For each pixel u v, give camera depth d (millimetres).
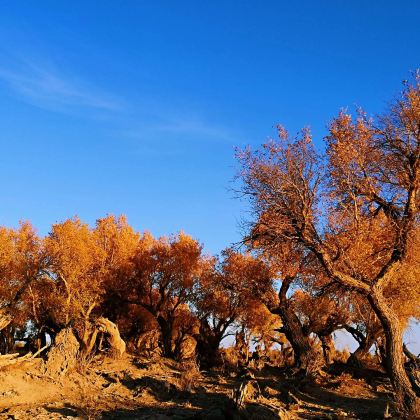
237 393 16438
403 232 20719
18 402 19594
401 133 21281
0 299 35125
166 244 43844
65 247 34562
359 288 20328
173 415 17656
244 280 33938
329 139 22172
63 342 24062
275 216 21250
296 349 30781
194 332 44125
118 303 41875
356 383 26375
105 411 18562
